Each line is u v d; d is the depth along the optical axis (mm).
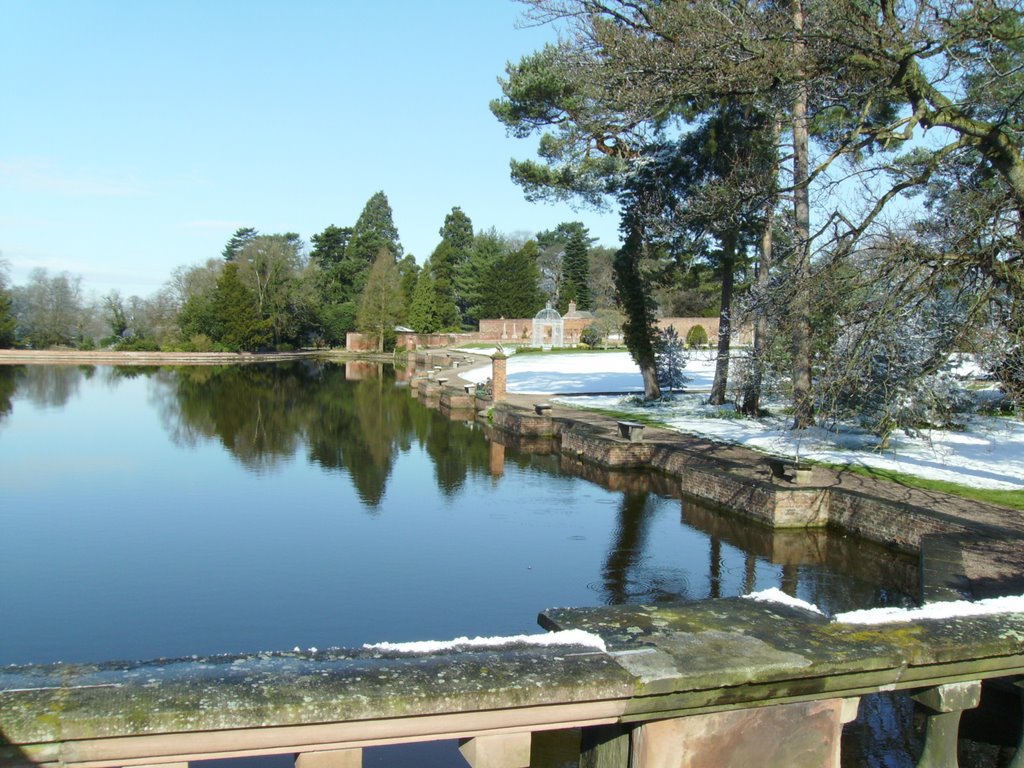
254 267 74688
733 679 2203
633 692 2123
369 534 13227
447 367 50219
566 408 26688
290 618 9422
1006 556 8930
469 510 14906
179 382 46062
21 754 1750
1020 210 9461
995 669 2619
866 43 10109
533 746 5980
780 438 17312
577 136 17469
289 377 50969
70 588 10531
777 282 13227
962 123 9750
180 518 14406
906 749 5684
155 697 1867
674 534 13008
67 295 74750
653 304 27688
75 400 35875
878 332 10031
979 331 10188
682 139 22188
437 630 8977
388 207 95688
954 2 9828
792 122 17469
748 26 11289
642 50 11555
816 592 9984
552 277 97875
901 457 15922
